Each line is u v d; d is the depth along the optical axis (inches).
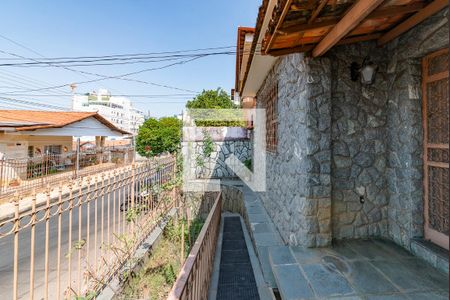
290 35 86.4
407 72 101.7
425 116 99.3
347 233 115.9
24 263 151.7
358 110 115.8
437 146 93.8
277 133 172.2
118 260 121.6
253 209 221.5
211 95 780.6
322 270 90.4
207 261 117.2
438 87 95.0
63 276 133.1
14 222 67.8
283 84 154.0
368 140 116.6
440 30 82.7
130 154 794.8
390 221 115.1
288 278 85.6
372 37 109.1
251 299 107.2
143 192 166.6
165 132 717.9
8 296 118.0
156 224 180.5
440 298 73.0
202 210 291.0
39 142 490.9
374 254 100.9
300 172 116.3
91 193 108.2
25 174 395.9
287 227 137.8
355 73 114.0
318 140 109.4
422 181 100.2
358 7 67.3
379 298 73.9
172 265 141.8
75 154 519.8
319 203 109.7
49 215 81.4
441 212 93.3
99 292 104.8
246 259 150.9
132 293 117.0
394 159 111.1
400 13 80.7
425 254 93.4
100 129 645.3
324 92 109.7
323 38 94.5
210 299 107.5
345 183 115.5
